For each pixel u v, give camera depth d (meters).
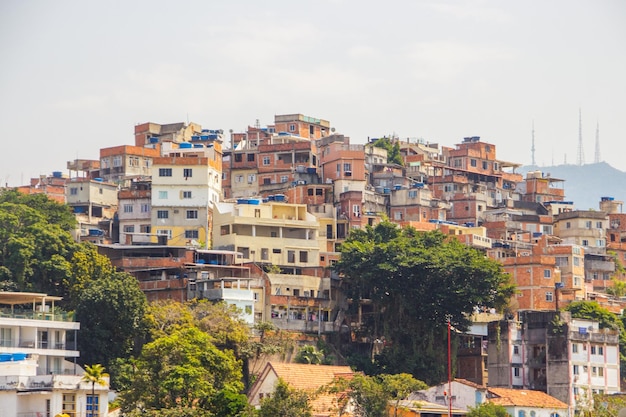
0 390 144.12
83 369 162.50
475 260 189.25
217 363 153.25
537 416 174.50
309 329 191.75
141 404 148.12
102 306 166.62
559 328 191.88
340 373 164.75
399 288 188.38
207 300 180.62
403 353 183.88
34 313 162.38
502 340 195.00
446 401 167.38
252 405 155.62
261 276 193.62
